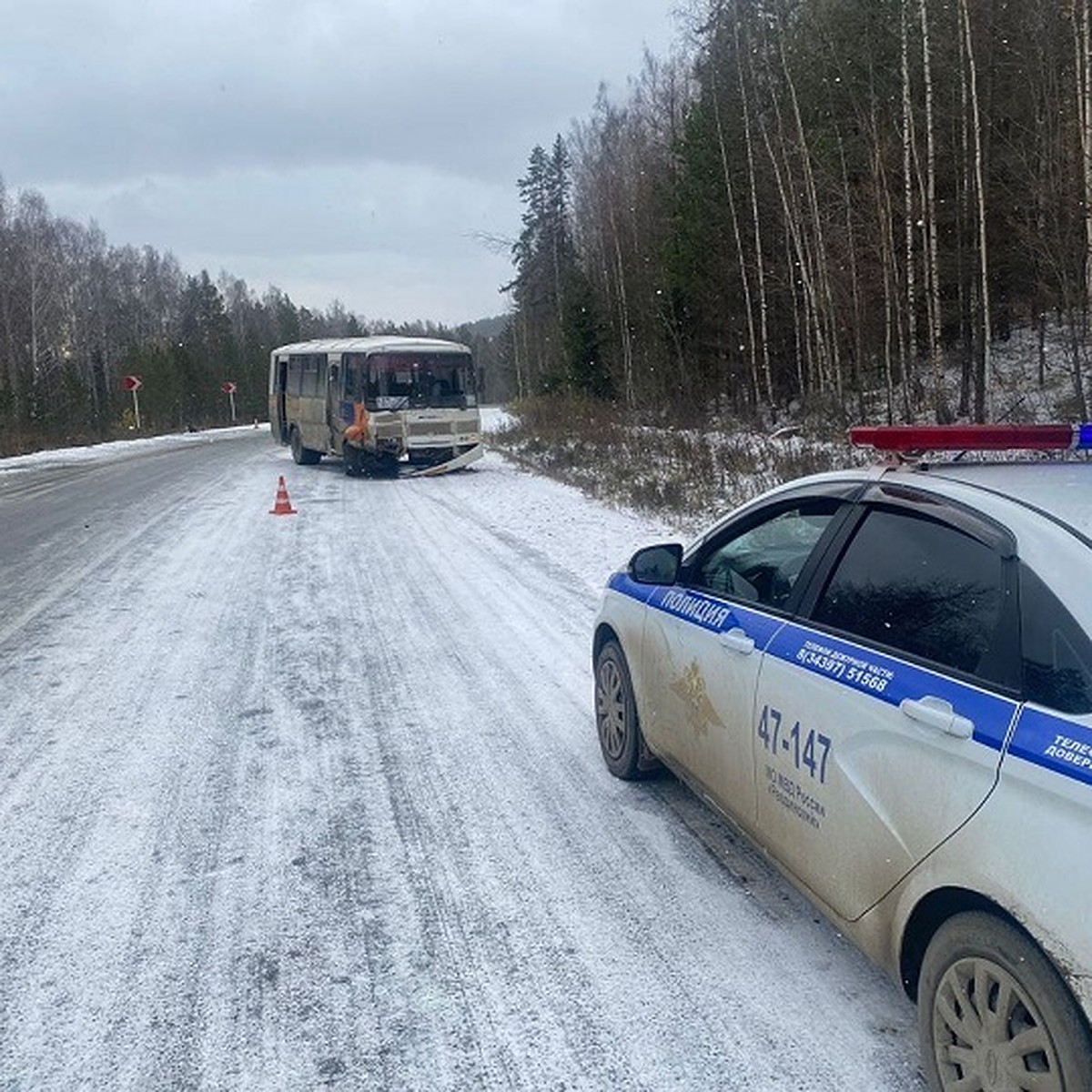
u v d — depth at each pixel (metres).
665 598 4.82
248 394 79.88
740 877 4.35
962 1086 2.68
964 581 3.01
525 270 64.12
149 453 37.97
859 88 26.36
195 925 4.07
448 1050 3.29
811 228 28.20
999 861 2.50
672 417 31.84
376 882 4.40
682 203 34.69
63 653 8.26
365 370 22.48
